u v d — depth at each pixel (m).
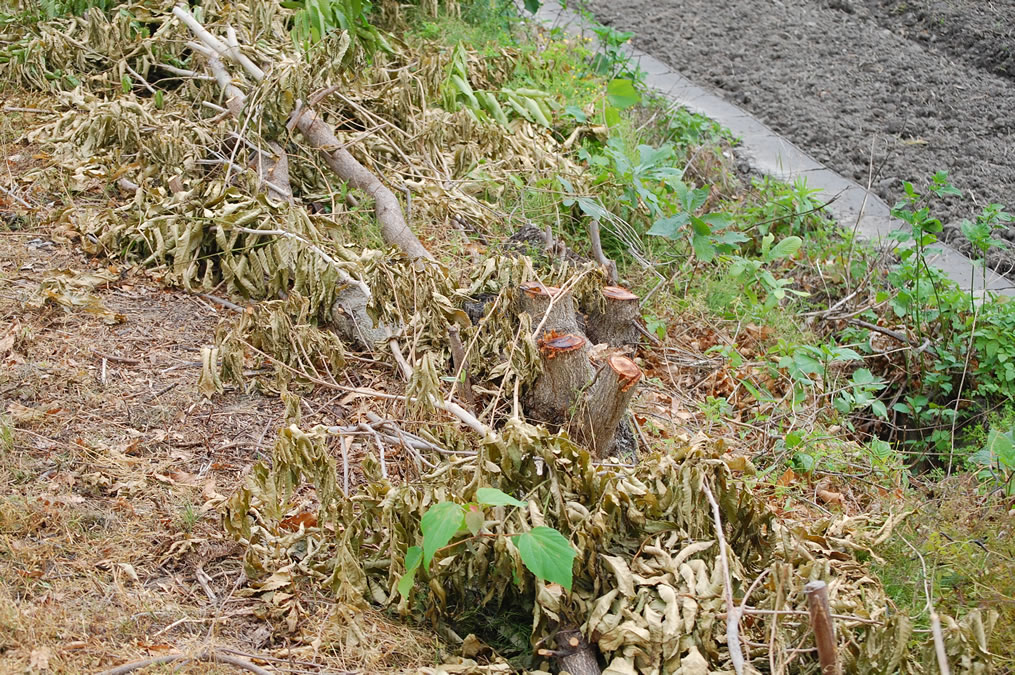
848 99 8.84
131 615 2.73
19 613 2.63
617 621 2.63
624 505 2.87
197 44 5.98
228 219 4.43
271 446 3.60
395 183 5.51
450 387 3.97
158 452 3.47
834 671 2.34
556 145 6.57
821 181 7.34
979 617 2.57
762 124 8.23
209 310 4.38
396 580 2.75
